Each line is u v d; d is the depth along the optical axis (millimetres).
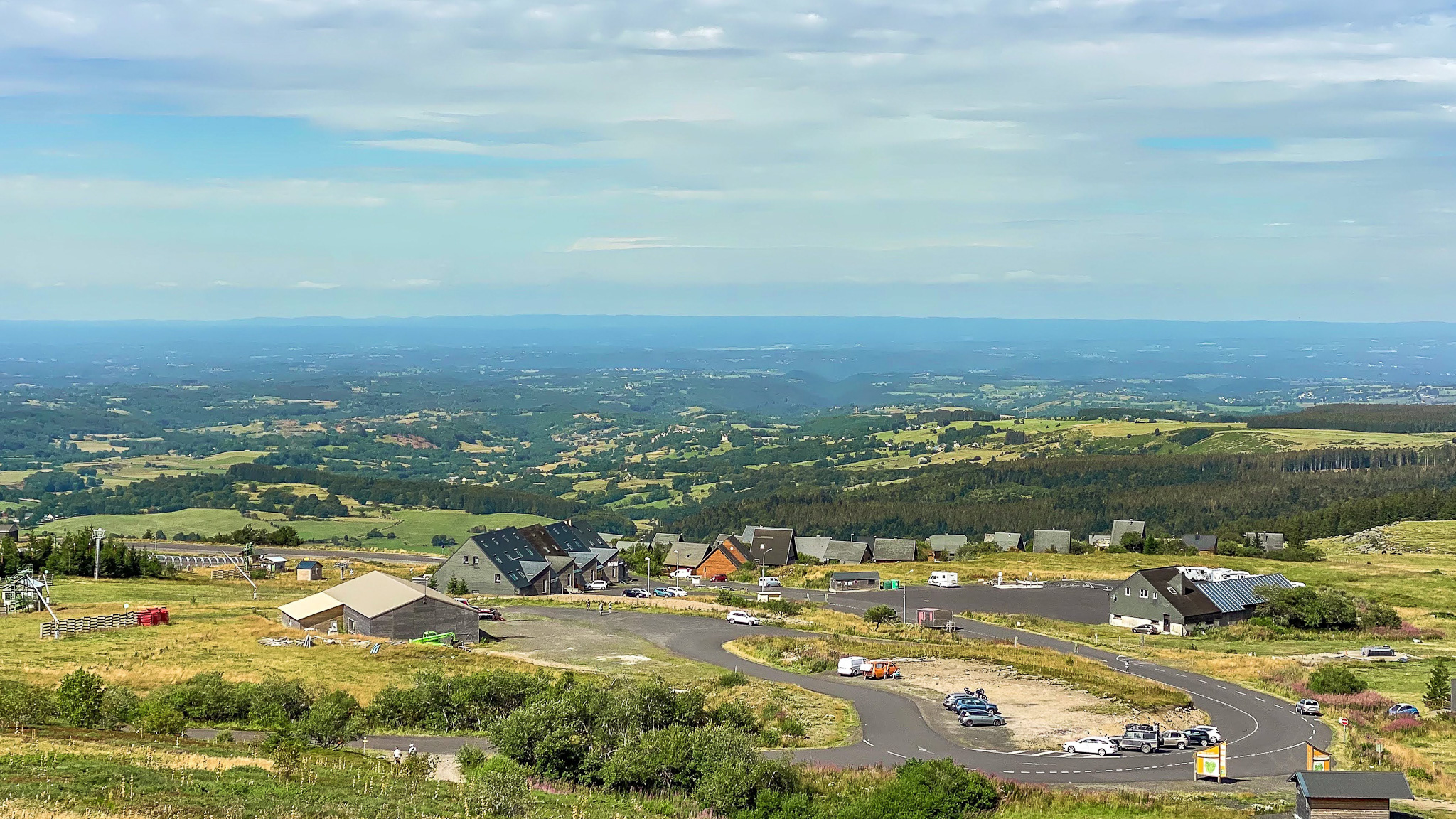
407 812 49938
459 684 75875
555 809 53594
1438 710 83562
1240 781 65375
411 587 110500
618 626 120000
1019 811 57625
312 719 67375
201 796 49344
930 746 71938
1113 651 111500
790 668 97188
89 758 55062
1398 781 53438
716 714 73812
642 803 56656
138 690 79062
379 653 94500
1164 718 80562
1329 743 75188
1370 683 94250
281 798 50250
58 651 90938
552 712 63500
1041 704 84062
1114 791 61188
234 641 97625
